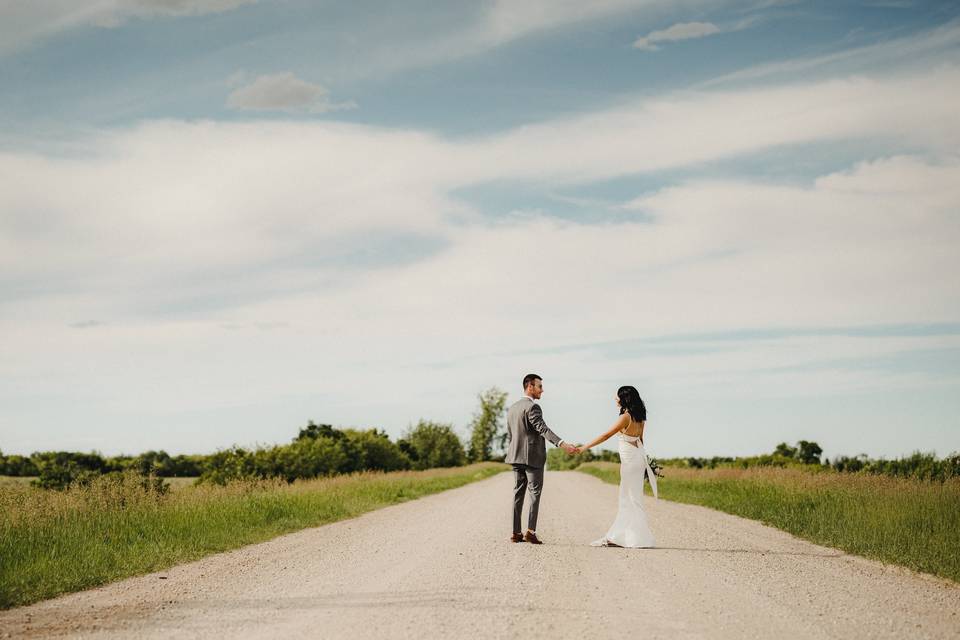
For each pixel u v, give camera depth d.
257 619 5.84
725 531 12.50
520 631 5.38
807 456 38.03
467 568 8.27
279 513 14.55
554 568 8.29
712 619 5.80
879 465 22.20
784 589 7.07
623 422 10.51
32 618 6.02
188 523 11.95
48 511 11.20
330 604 6.37
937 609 6.22
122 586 7.53
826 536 11.08
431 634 5.29
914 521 10.81
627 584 7.30
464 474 48.56
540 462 10.73
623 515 10.44
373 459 49.03
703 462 52.06
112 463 32.78
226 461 31.42
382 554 9.54
